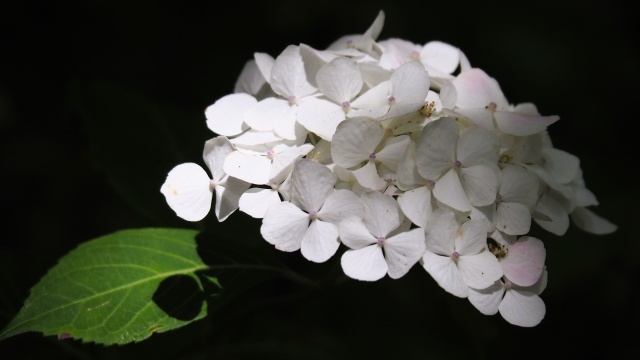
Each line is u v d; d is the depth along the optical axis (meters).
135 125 0.56
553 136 0.80
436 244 0.43
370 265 0.42
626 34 0.83
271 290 0.68
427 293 0.66
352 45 0.49
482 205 0.43
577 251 0.59
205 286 0.47
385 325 0.65
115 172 0.54
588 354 0.57
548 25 0.83
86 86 0.56
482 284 0.43
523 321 0.43
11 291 0.51
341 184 0.44
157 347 0.50
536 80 0.81
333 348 0.57
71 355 0.51
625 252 0.61
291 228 0.43
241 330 0.55
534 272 0.44
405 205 0.42
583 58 0.82
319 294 0.49
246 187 0.44
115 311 0.45
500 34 0.82
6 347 0.51
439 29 0.84
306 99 0.45
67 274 0.46
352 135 0.43
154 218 0.53
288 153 0.44
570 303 0.59
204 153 0.44
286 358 0.56
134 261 0.47
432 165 0.43
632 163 0.76
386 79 0.45
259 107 0.45
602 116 0.81
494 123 0.46
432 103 0.45
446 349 0.64
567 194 0.46
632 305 0.59
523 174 0.44
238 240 0.51
